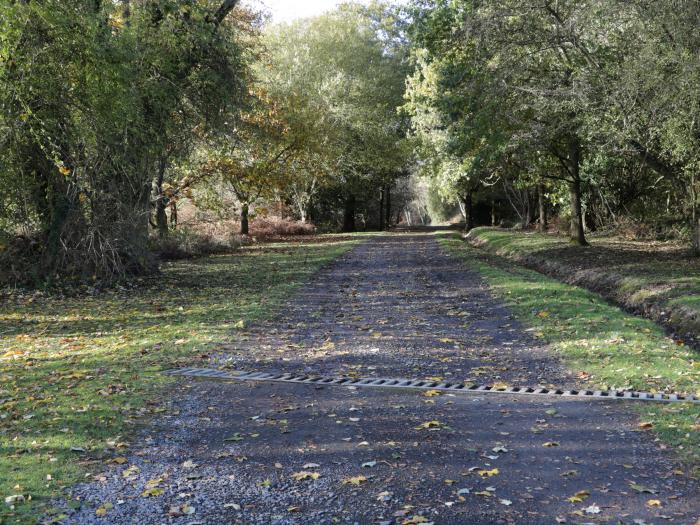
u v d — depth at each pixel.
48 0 13.84
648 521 4.16
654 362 8.23
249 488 4.75
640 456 5.27
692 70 13.56
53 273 15.91
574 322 10.93
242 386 7.55
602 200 34.00
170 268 21.67
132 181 17.59
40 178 15.92
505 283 16.16
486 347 9.64
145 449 5.55
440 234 44.81
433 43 23.14
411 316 12.35
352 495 4.62
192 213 36.09
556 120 20.91
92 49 14.11
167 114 17.58
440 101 23.30
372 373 8.21
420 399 7.02
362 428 6.08
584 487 4.70
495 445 5.59
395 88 50.25
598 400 6.84
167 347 9.59
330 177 43.75
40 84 13.91
